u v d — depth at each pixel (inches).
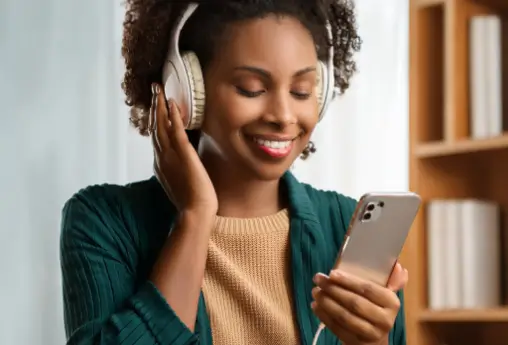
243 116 45.6
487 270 85.9
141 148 94.6
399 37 99.3
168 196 48.3
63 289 50.1
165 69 48.8
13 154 92.7
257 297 48.4
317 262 50.3
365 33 98.7
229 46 45.8
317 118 48.0
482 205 86.4
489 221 86.4
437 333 89.1
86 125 93.7
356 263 44.9
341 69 55.0
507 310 83.0
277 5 45.9
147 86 51.4
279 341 48.6
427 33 91.5
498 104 86.0
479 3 89.6
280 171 46.8
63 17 94.2
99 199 50.3
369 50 98.8
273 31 45.6
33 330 92.0
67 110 93.7
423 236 88.5
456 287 85.9
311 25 47.3
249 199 49.3
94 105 94.0
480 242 86.0
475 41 86.9
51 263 92.7
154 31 48.9
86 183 93.6
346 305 44.3
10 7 93.2
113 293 48.2
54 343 92.4
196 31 47.0
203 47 46.7
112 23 94.7
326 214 53.4
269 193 49.8
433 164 91.0
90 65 94.1
